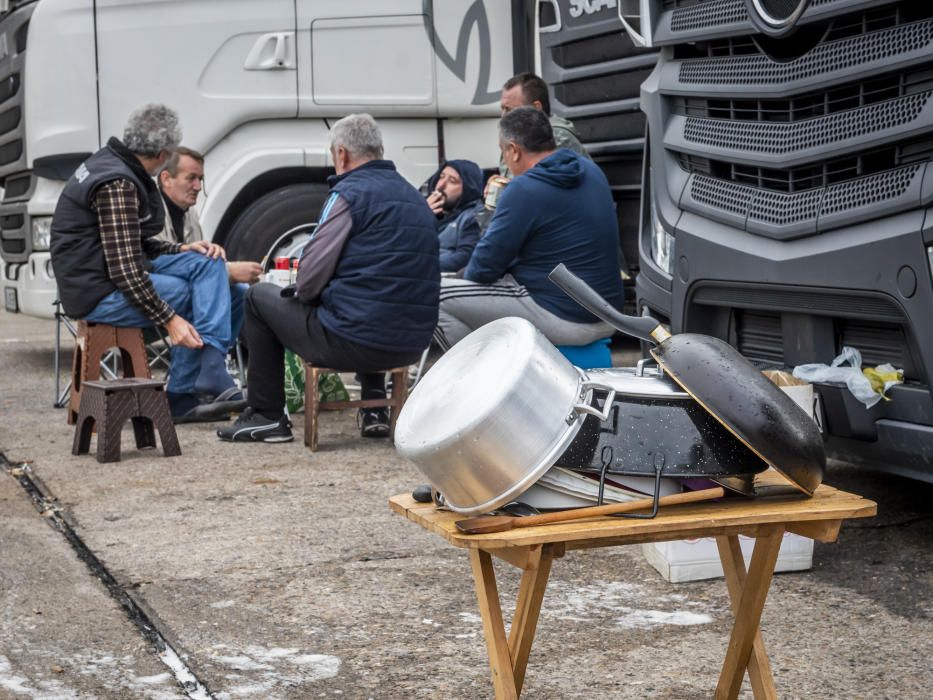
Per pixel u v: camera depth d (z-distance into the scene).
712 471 2.51
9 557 4.23
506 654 2.55
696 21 4.57
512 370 2.44
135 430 5.98
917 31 3.77
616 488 2.52
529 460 2.43
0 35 8.09
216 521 4.69
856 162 3.98
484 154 8.01
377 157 5.79
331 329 5.68
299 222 7.71
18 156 7.91
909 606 3.69
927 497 4.81
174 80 7.58
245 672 3.28
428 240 5.71
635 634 3.52
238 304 7.09
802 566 4.00
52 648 3.45
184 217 7.24
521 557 2.45
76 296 6.29
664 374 2.63
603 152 7.06
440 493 2.56
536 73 7.96
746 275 4.33
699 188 4.60
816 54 4.04
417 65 7.80
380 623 3.63
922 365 3.81
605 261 5.74
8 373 8.50
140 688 3.18
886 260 3.85
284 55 7.62
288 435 6.20
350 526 4.61
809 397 3.89
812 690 3.12
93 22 7.55
